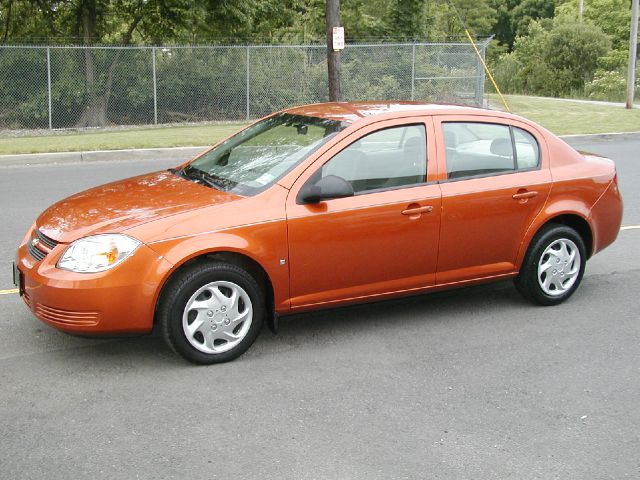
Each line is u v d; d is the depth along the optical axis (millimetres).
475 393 4344
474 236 5395
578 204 5797
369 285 5117
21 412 4020
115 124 20625
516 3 70562
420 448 3709
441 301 5984
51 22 22688
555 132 17906
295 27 27328
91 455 3596
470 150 5438
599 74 35312
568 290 5902
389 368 4680
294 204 4766
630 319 5625
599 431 3916
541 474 3494
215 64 21094
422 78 21656
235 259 4719
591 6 50188
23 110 19969
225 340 4707
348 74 22047
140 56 20531
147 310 4406
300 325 5410
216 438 3775
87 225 4539
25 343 4969
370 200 4973
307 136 5195
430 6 31281
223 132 17547
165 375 4512
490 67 41688
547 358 4875
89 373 4527
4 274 6461
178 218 4523
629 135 17891
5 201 9633
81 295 4301
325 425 3926
